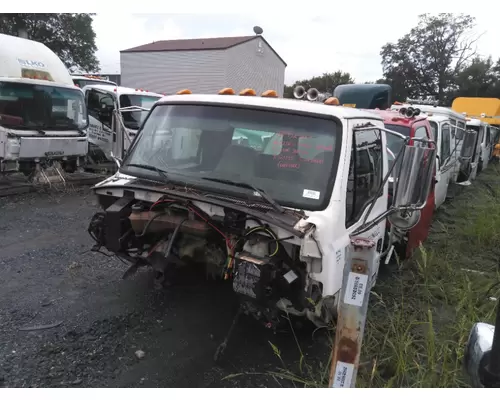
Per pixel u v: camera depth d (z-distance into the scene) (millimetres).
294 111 3486
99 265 5160
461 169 12055
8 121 8578
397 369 3332
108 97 11617
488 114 18719
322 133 3359
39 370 3172
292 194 3207
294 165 3328
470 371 1934
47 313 3992
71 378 3111
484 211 8312
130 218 3477
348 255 2201
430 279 5293
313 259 2992
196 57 31812
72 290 4488
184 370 3293
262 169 3381
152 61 33281
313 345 3742
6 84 8562
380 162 4375
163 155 3779
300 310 3150
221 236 3416
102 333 3699
